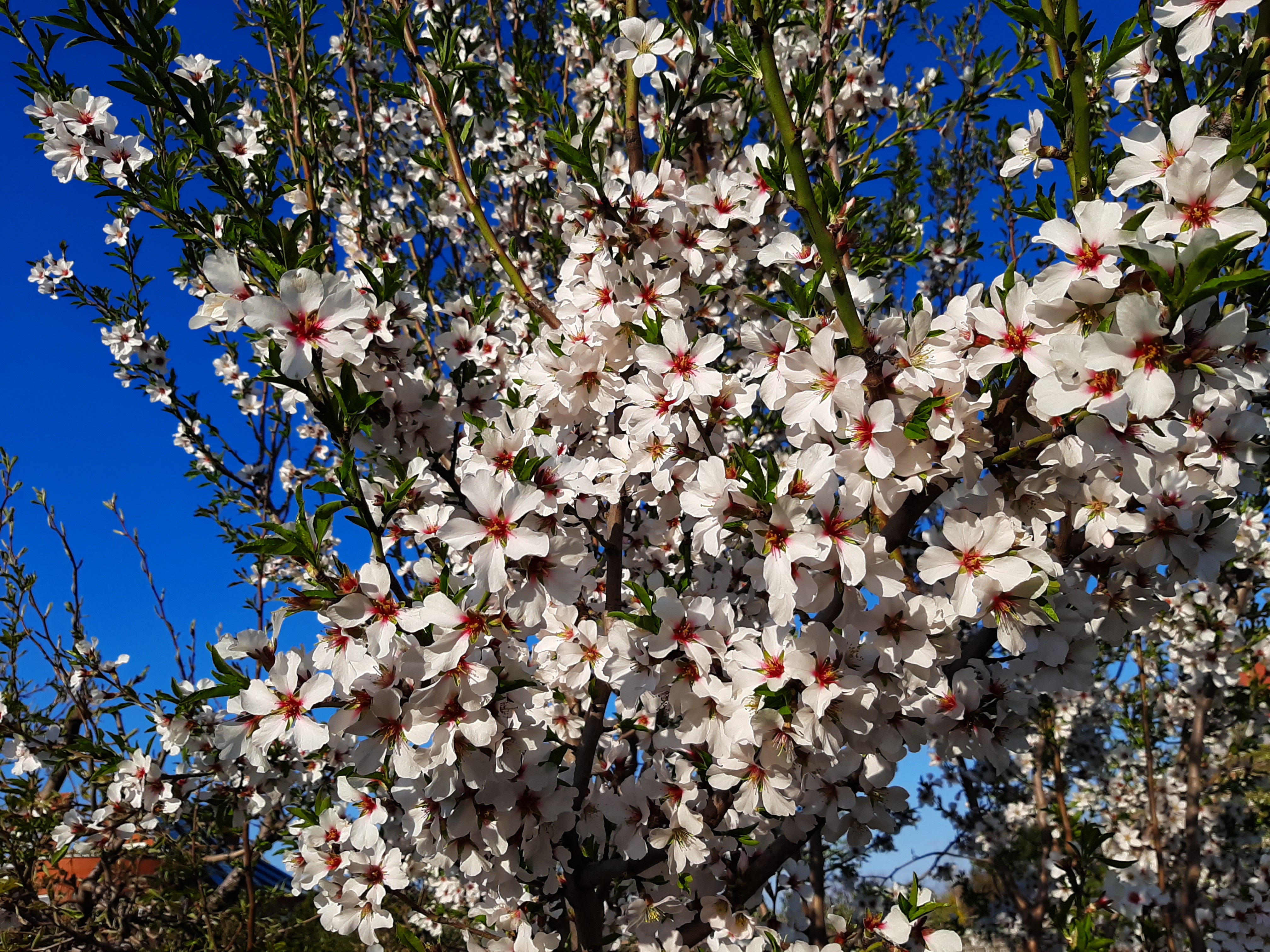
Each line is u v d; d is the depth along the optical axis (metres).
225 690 2.01
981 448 1.93
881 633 1.95
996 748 2.31
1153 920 5.45
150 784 3.42
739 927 2.43
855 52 4.51
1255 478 2.32
